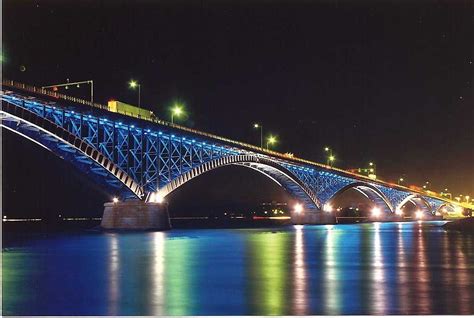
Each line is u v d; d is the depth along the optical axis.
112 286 32.59
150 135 111.69
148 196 111.75
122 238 89.38
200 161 125.50
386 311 25.23
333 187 197.12
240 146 140.38
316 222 188.12
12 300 27.92
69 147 94.50
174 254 56.31
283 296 29.17
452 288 31.91
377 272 39.69
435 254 55.28
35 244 73.62
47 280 35.31
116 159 105.19
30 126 88.06
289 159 165.62
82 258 51.62
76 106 92.69
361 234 105.88
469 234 102.38
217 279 35.72
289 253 57.50
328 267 42.97
